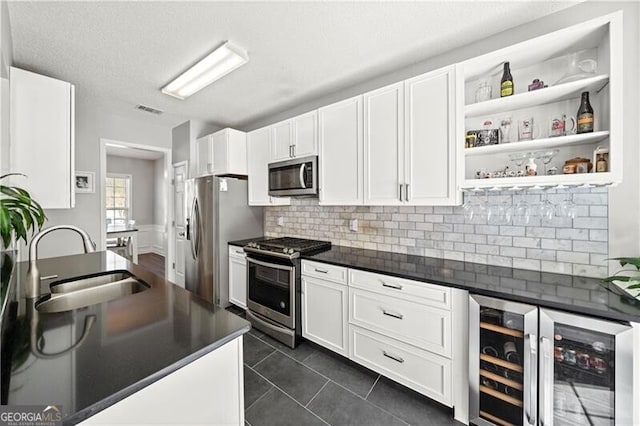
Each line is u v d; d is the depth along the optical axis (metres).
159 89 2.64
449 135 1.73
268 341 2.44
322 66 2.23
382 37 1.85
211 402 0.85
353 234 2.67
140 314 1.01
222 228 3.09
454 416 1.54
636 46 1.41
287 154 2.76
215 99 2.92
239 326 0.93
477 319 1.42
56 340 0.81
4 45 1.53
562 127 1.55
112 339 0.83
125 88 2.62
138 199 6.65
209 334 0.87
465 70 1.71
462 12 1.61
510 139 1.76
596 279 1.52
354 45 1.94
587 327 1.13
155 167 6.82
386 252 2.41
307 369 2.02
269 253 2.46
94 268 1.71
